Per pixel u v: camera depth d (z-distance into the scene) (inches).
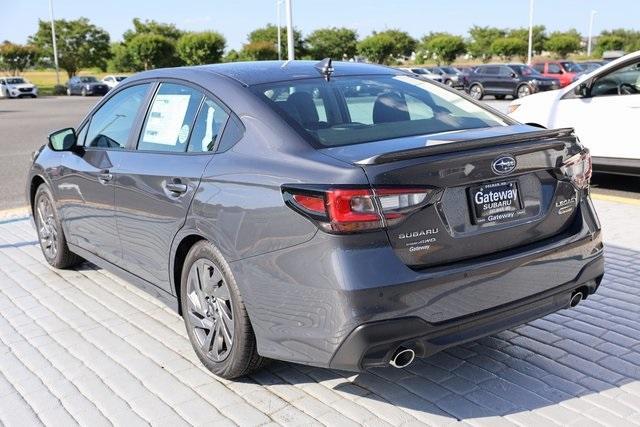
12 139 735.1
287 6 773.3
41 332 176.9
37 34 2817.4
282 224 120.3
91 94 2089.1
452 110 152.4
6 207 349.1
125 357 159.6
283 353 125.6
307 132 131.8
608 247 234.7
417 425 124.3
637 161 317.7
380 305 112.7
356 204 112.2
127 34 2908.5
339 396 136.3
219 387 142.6
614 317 172.2
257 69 157.8
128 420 131.3
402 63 3132.4
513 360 149.3
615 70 325.7
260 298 126.3
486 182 123.1
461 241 120.5
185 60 2691.9
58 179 204.8
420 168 115.4
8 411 136.8
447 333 119.9
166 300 161.8
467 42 3132.4
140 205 160.4
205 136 147.2
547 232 132.6
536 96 360.2
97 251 192.2
